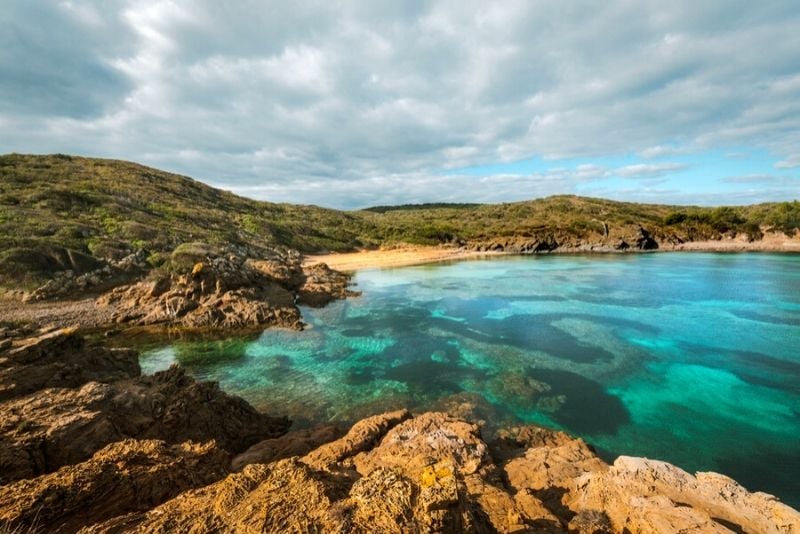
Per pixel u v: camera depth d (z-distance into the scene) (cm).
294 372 2231
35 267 3328
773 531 708
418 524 462
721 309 3394
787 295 3834
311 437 1412
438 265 6762
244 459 1188
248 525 472
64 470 681
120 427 1132
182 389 1445
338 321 3269
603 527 736
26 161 7350
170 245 4656
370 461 1102
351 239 9750
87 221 4606
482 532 609
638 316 3238
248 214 8969
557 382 2064
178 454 860
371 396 1928
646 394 1927
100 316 3011
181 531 474
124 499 667
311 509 498
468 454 1136
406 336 2850
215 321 3027
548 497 925
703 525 675
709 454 1466
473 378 2123
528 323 3116
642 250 8419
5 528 538
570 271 5772
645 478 870
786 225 7950
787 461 1418
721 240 8406
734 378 2088
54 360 1421
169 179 9425
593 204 14788
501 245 8981
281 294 3731
